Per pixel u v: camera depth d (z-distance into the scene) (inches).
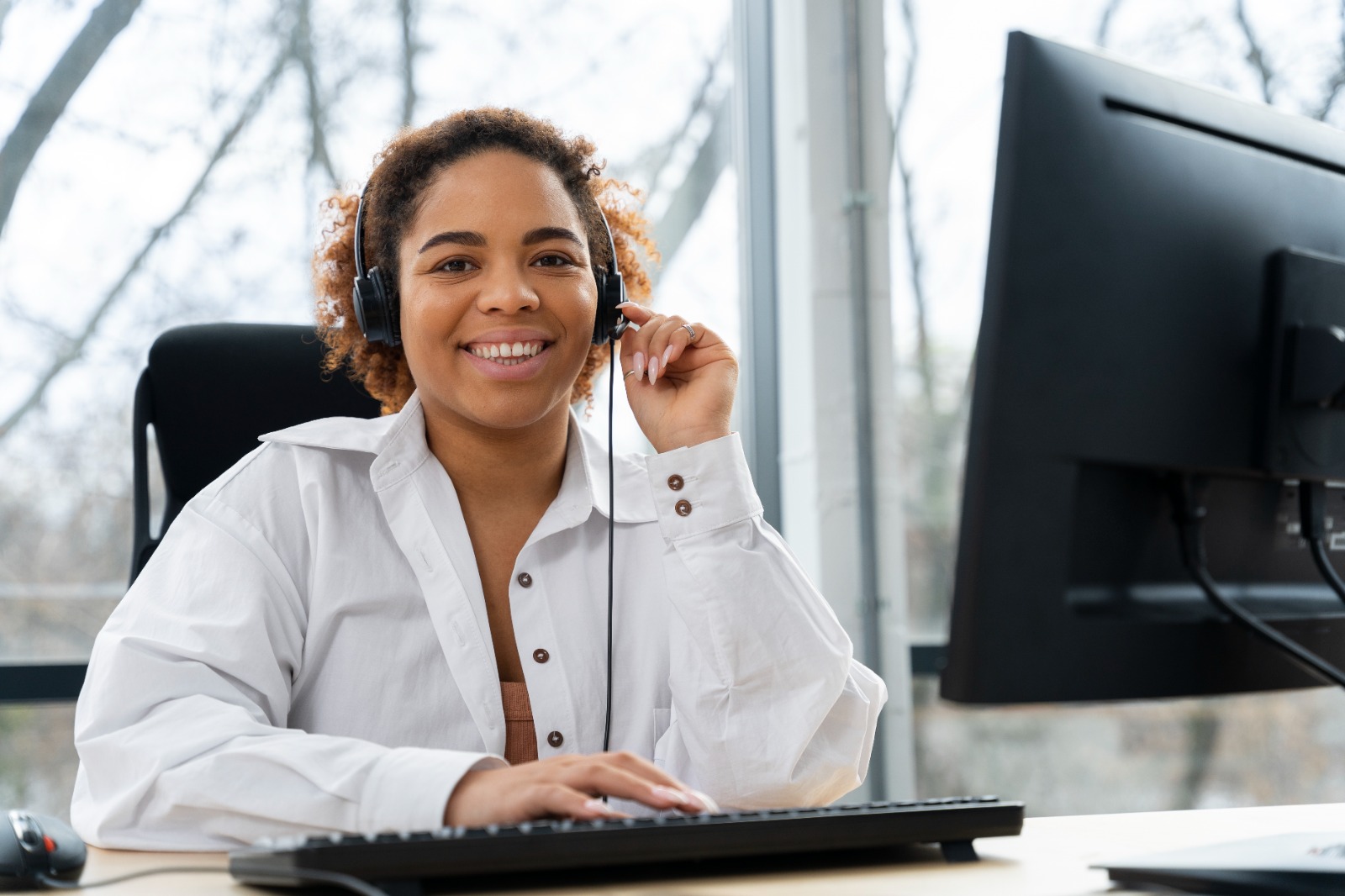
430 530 46.9
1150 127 29.8
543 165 50.2
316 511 46.4
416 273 48.4
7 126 104.0
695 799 30.4
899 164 129.4
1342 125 129.8
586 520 49.6
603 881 26.7
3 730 99.3
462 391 47.6
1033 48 28.4
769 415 127.4
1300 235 31.7
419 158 49.8
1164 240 29.6
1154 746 126.3
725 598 41.5
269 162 110.7
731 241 128.8
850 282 122.1
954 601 28.2
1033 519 27.9
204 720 36.2
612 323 51.2
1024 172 27.9
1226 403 30.2
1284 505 32.2
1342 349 30.8
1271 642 29.8
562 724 45.9
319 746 33.2
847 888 25.8
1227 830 34.5
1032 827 35.4
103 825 34.4
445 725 45.1
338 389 61.0
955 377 129.6
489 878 26.5
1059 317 28.1
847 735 42.8
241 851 26.7
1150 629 29.4
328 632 45.0
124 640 39.3
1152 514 29.9
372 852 24.5
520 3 121.0
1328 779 127.9
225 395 59.7
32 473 102.3
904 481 127.5
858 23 125.0
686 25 128.0
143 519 59.2
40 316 103.4
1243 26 130.3
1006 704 27.8
